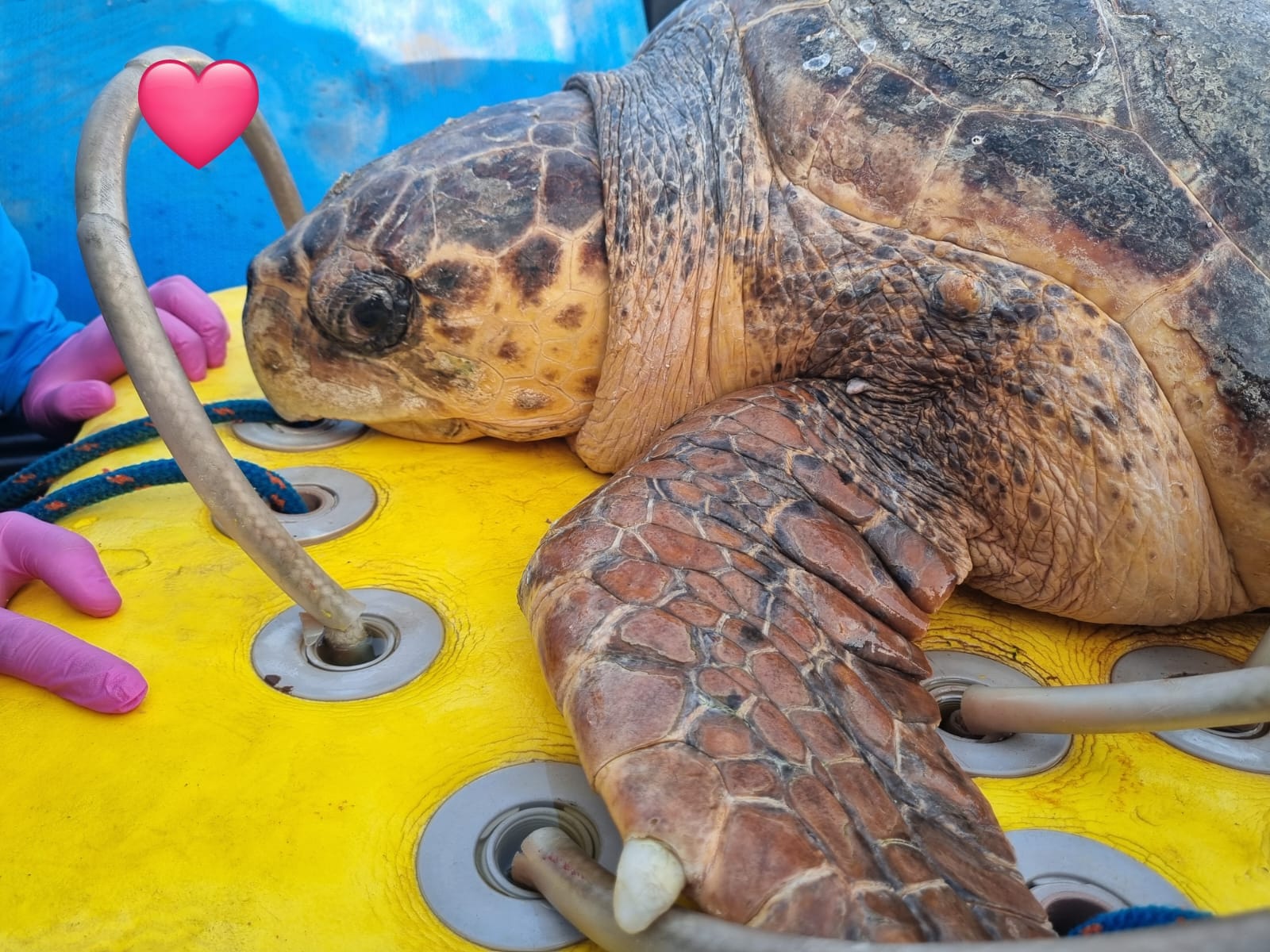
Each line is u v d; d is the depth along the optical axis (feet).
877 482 1.34
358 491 1.57
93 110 1.19
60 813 1.00
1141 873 1.01
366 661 1.23
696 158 1.48
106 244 1.10
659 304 1.47
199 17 2.69
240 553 1.42
